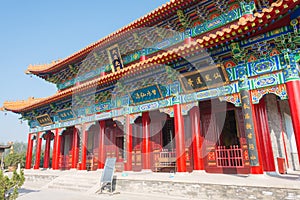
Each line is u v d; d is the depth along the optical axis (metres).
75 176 18.41
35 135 28.94
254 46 11.48
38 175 21.53
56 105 24.09
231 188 10.12
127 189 13.74
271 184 9.20
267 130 12.34
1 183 9.52
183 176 12.97
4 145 36.78
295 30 9.99
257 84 11.65
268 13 9.47
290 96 10.44
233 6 15.03
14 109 27.70
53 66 26.88
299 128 9.90
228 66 12.77
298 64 11.29
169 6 16.23
